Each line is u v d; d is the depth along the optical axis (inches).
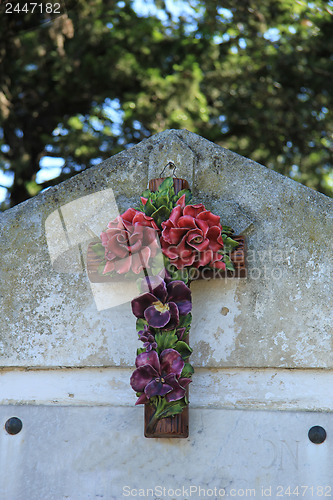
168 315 76.5
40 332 86.4
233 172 87.2
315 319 81.7
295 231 84.0
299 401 81.2
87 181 90.3
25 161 236.5
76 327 86.0
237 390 82.4
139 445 81.8
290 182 85.5
